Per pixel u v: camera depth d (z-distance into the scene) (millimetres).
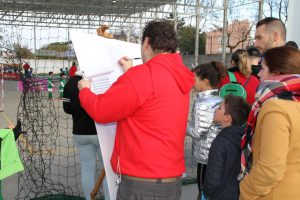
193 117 3293
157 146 2188
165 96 2193
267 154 1842
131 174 2211
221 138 2543
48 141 6590
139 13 27875
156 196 2207
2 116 11867
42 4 23859
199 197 3318
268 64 2070
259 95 2135
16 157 3068
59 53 15273
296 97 1943
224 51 16938
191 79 2350
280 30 3033
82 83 2365
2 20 29844
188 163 5906
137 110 2186
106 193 3873
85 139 3818
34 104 4961
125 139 2244
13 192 4676
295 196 1906
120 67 2711
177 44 2389
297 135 1858
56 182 5094
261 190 1916
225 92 3748
